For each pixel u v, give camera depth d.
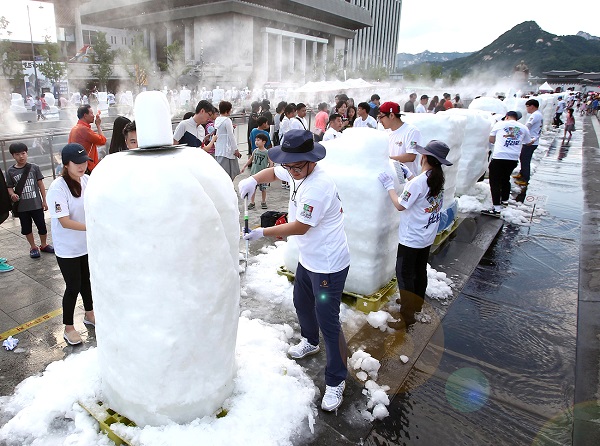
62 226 3.18
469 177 7.84
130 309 2.18
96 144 5.25
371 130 4.02
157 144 2.34
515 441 2.64
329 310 2.77
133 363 2.27
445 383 3.15
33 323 3.70
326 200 2.66
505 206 7.66
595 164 12.37
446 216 5.71
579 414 2.89
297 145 2.56
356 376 3.15
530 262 5.44
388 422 2.74
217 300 2.31
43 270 4.75
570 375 3.30
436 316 4.06
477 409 2.90
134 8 65.31
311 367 3.23
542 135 18.42
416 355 3.45
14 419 2.56
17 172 4.82
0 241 5.61
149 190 2.04
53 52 30.70
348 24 81.00
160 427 2.34
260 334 3.43
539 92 30.69
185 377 2.30
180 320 2.19
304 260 2.88
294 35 66.69
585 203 8.30
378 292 4.10
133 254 2.09
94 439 2.43
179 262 2.12
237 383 2.71
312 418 2.65
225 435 2.32
